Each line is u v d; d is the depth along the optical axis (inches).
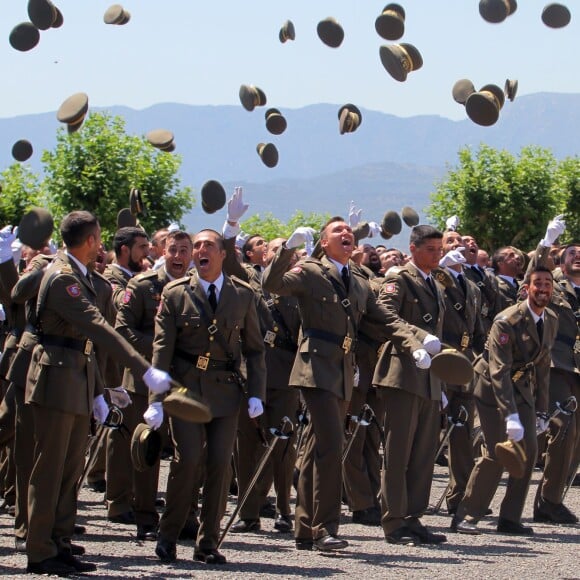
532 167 2150.6
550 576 531.8
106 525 635.5
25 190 1643.7
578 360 730.2
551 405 722.2
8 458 641.0
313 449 582.2
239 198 573.0
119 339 493.4
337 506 570.9
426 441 621.0
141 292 623.8
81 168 1689.2
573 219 2293.3
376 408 701.3
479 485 654.5
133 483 602.5
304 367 577.3
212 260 548.1
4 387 684.7
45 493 502.6
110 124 1705.2
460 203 2167.8
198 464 537.0
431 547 599.2
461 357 553.0
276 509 655.1
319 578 505.0
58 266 508.4
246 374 567.2
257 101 657.0
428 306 634.2
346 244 590.9
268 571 518.3
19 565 514.3
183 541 590.9
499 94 605.0
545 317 649.6
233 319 546.9
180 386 492.7
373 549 586.9
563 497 705.0
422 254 636.7
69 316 497.7
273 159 640.4
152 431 521.7
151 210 1708.9
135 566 521.7
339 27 619.5
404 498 609.6
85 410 513.3
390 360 613.6
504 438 652.1
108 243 1695.4
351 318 583.5
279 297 675.4
